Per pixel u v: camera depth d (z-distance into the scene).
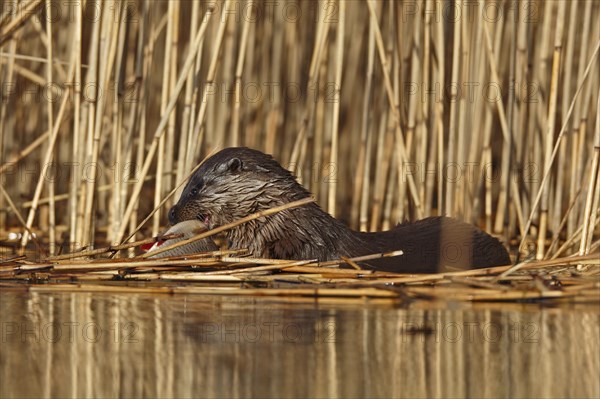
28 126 16.03
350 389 6.20
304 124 12.69
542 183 11.03
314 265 9.59
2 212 14.52
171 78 11.88
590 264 9.51
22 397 6.01
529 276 9.12
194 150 11.32
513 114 12.90
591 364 6.79
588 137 15.33
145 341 7.29
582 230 10.33
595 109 15.19
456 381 6.36
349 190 18.95
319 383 6.30
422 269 10.21
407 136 12.70
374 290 8.68
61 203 15.57
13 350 7.04
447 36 12.62
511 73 12.22
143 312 8.19
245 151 10.91
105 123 15.24
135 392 6.11
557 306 8.48
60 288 9.16
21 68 14.38
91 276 9.55
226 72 15.22
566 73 12.30
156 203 11.51
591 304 8.52
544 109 13.55
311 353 7.00
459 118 12.28
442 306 8.48
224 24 11.27
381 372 6.57
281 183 10.70
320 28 12.45
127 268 9.58
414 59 12.59
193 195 10.80
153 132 17.59
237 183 10.65
